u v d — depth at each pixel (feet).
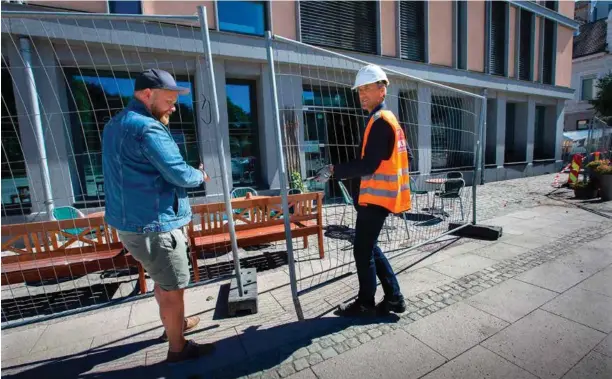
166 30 20.01
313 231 13.89
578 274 11.27
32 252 10.44
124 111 6.40
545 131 51.08
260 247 16.17
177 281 6.64
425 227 19.10
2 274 9.83
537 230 17.16
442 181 20.59
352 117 17.48
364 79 8.07
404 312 9.02
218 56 22.11
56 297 11.50
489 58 38.73
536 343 7.53
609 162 28.32
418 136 18.38
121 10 19.22
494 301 9.52
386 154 7.84
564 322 8.35
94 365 7.30
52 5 17.44
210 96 8.73
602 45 73.61
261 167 25.89
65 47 18.17
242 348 7.68
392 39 31.32
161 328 8.80
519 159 46.50
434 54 34.60
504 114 42.01
